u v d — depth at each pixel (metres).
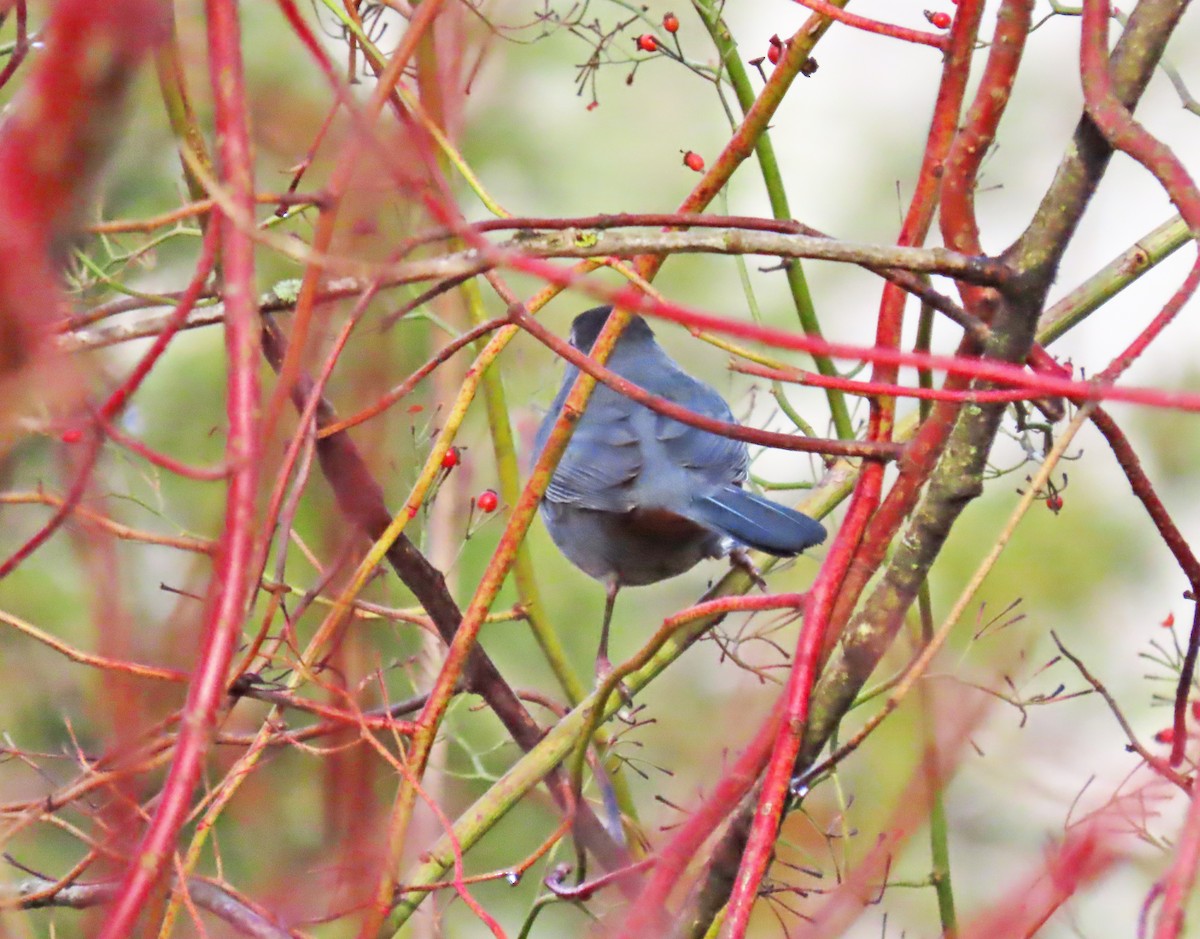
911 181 17.81
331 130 6.36
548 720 13.72
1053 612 14.62
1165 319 4.49
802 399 13.14
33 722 9.78
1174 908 3.41
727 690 10.50
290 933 6.58
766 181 8.30
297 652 6.28
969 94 15.95
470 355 10.70
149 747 5.90
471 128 12.20
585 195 15.95
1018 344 5.46
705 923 6.37
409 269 4.58
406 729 6.44
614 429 12.26
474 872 13.20
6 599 11.30
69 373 3.39
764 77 7.45
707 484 11.85
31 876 9.66
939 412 5.86
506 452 9.48
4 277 3.10
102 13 2.97
